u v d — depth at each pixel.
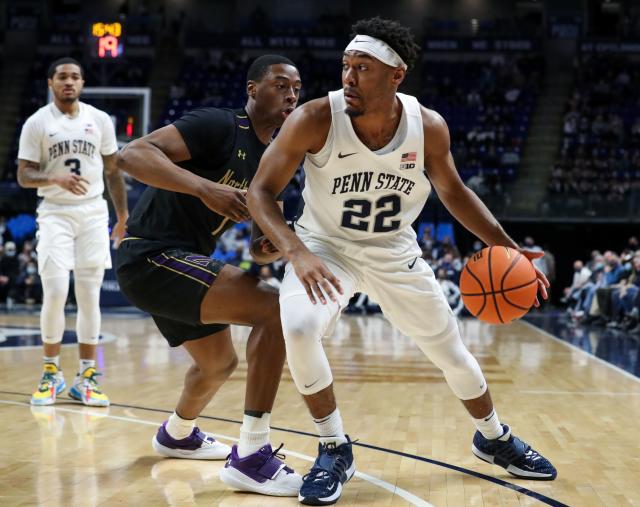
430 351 3.11
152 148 3.04
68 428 4.11
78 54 22.58
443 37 22.33
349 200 2.92
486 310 3.08
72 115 4.89
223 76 22.28
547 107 21.34
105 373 6.43
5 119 21.84
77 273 4.89
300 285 2.84
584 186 18.27
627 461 3.51
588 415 4.71
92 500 2.80
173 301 3.12
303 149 2.84
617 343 9.72
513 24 22.42
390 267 2.99
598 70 21.69
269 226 2.78
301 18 24.17
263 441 2.98
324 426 2.90
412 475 3.21
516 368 7.12
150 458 3.48
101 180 5.02
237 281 3.05
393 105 2.83
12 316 12.59
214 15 24.48
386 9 24.05
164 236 3.22
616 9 24.05
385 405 5.02
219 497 2.89
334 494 2.80
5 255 15.55
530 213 17.22
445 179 3.10
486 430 3.20
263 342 2.97
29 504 2.74
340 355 8.05
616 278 12.78
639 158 19.33
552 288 18.20
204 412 4.61
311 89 21.78
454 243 17.50
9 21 22.98
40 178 4.64
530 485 3.07
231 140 3.24
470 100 21.56
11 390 5.41
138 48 22.91
